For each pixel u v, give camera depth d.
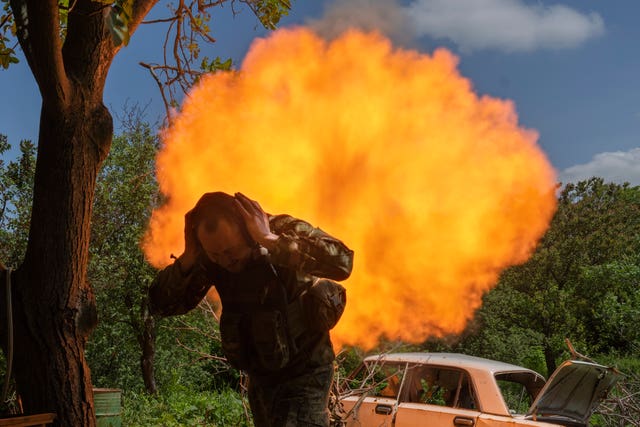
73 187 3.82
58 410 3.72
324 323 3.00
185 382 14.54
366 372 7.80
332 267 2.79
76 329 3.82
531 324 19.98
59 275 3.79
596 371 6.26
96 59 3.91
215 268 3.03
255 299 2.95
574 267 20.69
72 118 3.82
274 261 2.77
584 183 23.42
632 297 15.59
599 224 22.12
